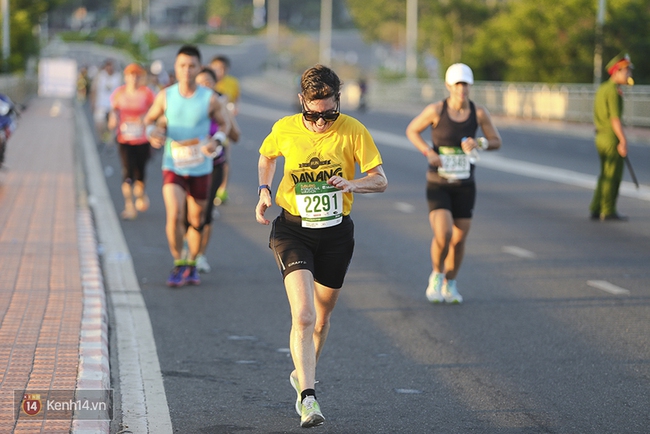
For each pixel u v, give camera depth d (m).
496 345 23.33
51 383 18.16
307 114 17.05
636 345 23.33
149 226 41.25
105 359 20.12
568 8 137.00
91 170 62.88
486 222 43.50
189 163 28.97
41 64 167.00
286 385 20.03
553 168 66.88
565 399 19.11
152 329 24.44
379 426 17.44
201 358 21.94
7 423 15.89
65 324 22.73
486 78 161.88
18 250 32.59
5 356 19.92
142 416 17.73
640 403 18.86
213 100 29.06
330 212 17.39
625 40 126.44
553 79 140.62
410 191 54.94
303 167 17.36
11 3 164.38
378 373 20.94
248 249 36.62
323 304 18.14
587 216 45.38
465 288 30.03
